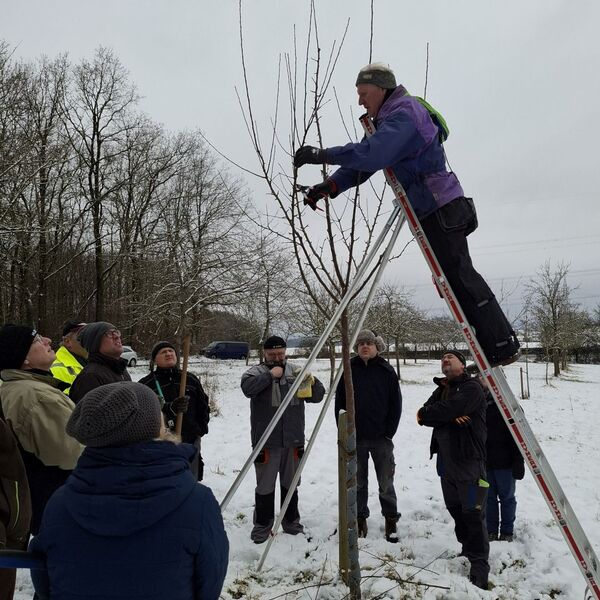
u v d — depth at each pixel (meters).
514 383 23.36
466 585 3.56
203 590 1.56
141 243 21.66
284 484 4.61
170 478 1.51
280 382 4.56
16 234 14.59
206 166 25.30
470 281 2.53
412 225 2.56
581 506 5.86
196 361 32.56
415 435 9.80
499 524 4.96
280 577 3.72
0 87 13.26
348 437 3.37
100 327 3.58
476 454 3.88
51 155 14.93
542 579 3.89
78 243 22.33
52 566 1.47
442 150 2.58
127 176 24.00
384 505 4.66
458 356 4.23
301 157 2.28
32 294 18.47
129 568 1.42
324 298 13.57
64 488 1.54
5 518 2.23
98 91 22.47
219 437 9.22
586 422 12.19
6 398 2.72
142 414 1.55
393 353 39.22
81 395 3.29
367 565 3.90
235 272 19.75
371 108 2.64
